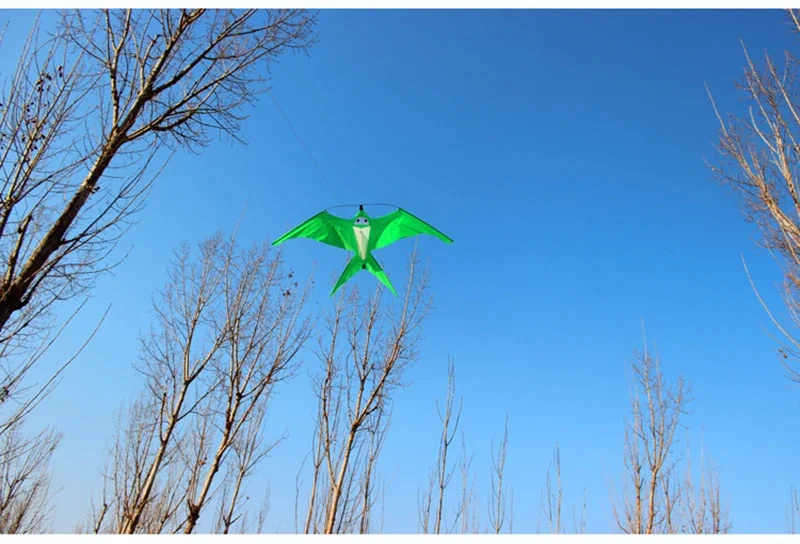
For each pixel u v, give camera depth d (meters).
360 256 7.99
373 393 13.73
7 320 5.04
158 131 6.89
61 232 5.57
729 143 8.56
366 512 13.14
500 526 13.81
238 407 12.78
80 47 6.48
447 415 14.45
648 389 17.98
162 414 13.04
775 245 8.16
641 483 16.53
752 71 8.63
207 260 14.90
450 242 7.88
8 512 15.87
